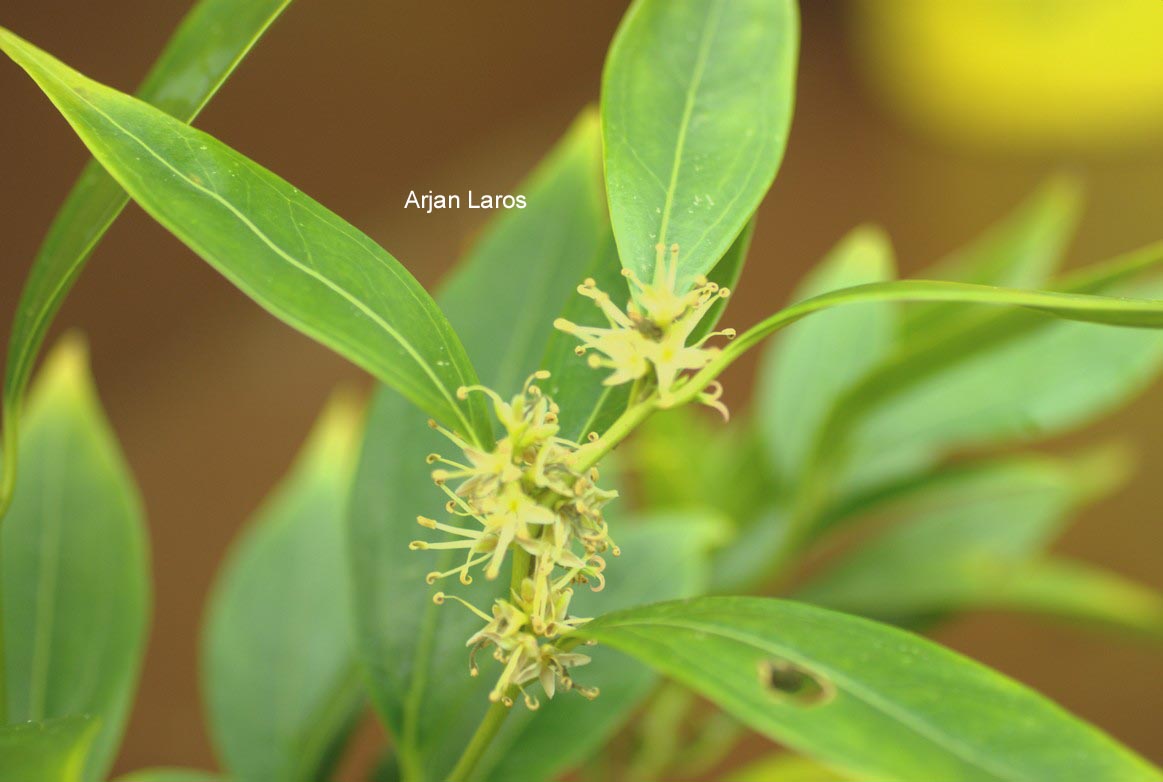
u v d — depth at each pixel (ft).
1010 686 0.98
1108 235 3.20
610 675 1.23
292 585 1.38
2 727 0.99
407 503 1.19
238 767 1.32
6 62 2.38
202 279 2.85
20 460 1.27
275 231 1.03
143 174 1.02
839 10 3.45
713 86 1.12
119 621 1.25
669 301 1.04
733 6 1.13
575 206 1.28
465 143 2.72
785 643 0.99
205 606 2.69
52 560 1.26
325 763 1.31
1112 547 2.86
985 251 1.56
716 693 0.97
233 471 2.87
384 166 2.60
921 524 1.77
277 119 2.48
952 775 0.96
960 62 3.27
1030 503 1.78
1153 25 3.04
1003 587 1.59
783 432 1.62
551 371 1.12
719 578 1.56
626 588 1.28
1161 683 2.70
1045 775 0.96
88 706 1.23
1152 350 1.48
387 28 2.58
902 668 0.98
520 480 1.03
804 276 3.08
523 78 2.77
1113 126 3.25
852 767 0.95
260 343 3.01
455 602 1.18
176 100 1.09
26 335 1.08
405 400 1.21
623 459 1.57
